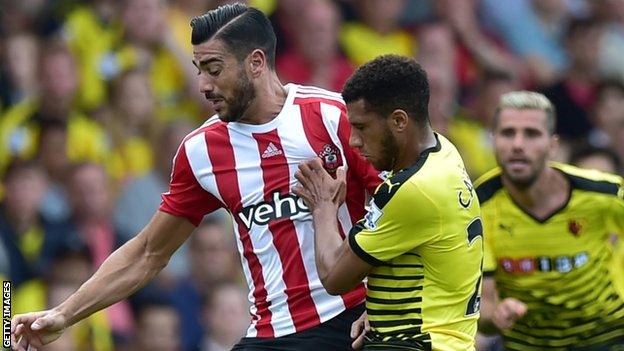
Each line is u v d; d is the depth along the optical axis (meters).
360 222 19.03
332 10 39.94
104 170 35.56
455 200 18.77
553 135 24.77
